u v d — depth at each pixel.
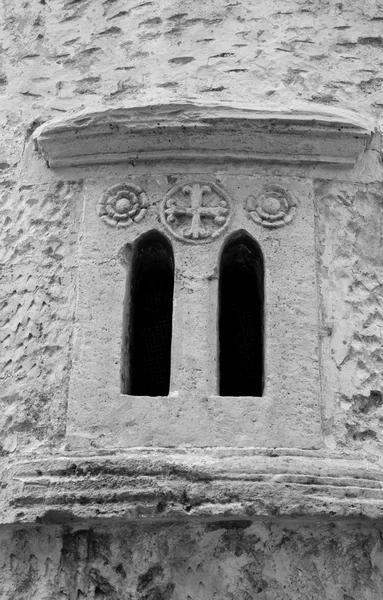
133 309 5.82
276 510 4.98
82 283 5.69
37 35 6.58
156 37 6.37
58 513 5.09
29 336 5.71
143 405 5.38
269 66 6.23
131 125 5.80
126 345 5.64
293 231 5.73
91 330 5.58
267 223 5.73
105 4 6.54
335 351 5.52
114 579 5.14
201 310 5.56
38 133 5.99
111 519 5.05
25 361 5.67
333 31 6.38
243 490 5.00
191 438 5.28
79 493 5.09
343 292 5.66
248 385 5.75
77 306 5.64
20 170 6.18
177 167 5.89
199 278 5.63
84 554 5.19
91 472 5.14
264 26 6.36
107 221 5.81
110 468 5.12
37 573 5.22
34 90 6.41
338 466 5.14
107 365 5.50
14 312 5.82
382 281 5.76
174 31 6.37
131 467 5.11
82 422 5.38
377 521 5.07
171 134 5.80
